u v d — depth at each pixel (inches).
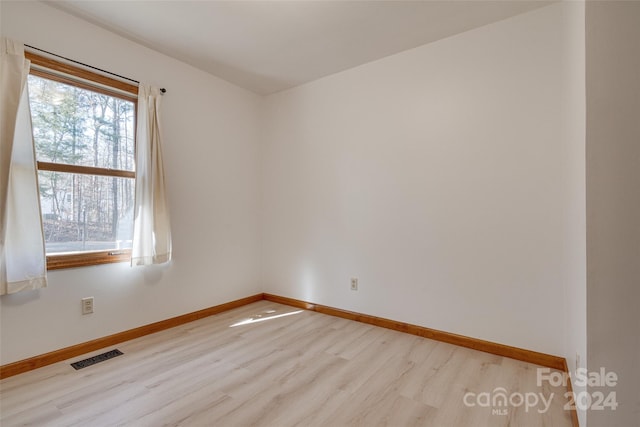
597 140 46.8
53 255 84.9
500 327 92.0
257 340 101.8
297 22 91.7
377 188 115.7
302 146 137.0
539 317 86.2
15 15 77.5
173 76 113.2
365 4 83.4
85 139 92.3
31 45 79.8
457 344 98.0
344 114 124.0
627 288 45.4
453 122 99.7
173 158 113.7
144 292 105.2
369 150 117.6
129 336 100.3
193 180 120.6
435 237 103.2
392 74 111.8
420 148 106.0
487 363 86.4
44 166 84.1
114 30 95.3
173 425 60.9
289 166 141.6
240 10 85.8
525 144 88.1
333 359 88.8
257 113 148.9
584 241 48.4
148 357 89.0
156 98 105.3
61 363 84.5
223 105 132.0
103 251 95.3
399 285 110.8
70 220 89.4
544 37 85.3
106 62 94.9
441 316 102.0
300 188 137.7
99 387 73.5
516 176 89.5
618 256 45.8
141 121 101.7
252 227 146.2
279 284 145.5
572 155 64.1
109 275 96.4
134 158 103.0
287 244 142.3
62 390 72.1
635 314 45.0
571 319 68.3
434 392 72.7
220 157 131.0
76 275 89.4
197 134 121.8
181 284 116.6
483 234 94.7
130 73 100.7
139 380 76.8
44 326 83.3
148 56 105.7
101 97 95.8
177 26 93.5
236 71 124.2
